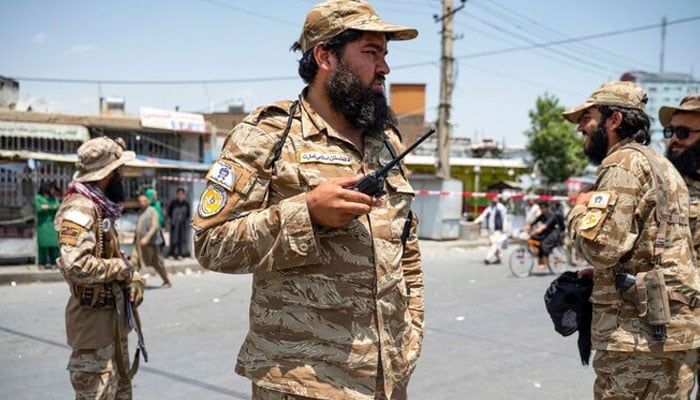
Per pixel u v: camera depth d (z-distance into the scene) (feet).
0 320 23.08
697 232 10.61
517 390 15.46
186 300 27.68
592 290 9.36
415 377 16.49
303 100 6.61
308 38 6.55
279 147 6.23
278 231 5.78
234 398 14.73
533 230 40.24
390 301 6.50
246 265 5.93
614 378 8.93
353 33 6.29
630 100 9.37
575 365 17.63
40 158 37.68
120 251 11.25
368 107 6.39
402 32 6.55
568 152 90.53
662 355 8.59
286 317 6.16
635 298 8.57
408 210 6.97
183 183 49.16
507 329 22.18
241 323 22.82
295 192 6.18
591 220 8.66
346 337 6.08
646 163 8.77
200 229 6.05
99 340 10.29
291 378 6.05
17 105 62.59
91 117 55.93
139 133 59.36
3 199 35.99
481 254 52.70
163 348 19.11
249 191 6.10
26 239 35.55
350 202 5.60
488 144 116.37
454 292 30.94
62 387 15.38
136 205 48.49
